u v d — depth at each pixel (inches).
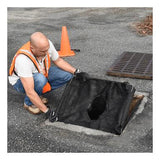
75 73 143.1
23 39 267.4
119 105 126.1
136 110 140.1
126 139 121.2
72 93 134.2
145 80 169.9
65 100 133.1
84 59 210.1
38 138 125.5
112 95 129.3
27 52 126.3
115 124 122.3
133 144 118.3
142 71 176.9
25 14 383.2
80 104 132.0
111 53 218.8
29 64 126.3
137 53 210.1
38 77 132.2
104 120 125.8
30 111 143.9
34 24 323.3
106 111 127.2
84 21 321.1
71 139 123.0
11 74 136.4
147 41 240.7
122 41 244.5
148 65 185.5
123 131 125.6
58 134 126.7
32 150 118.4
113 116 124.6
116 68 184.1
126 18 317.1
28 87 126.0
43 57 132.3
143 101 146.9
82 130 127.5
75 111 131.0
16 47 245.9
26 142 123.6
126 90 126.9
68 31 286.5
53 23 322.7
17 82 137.9
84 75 135.4
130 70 179.2
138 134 123.8
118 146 117.5
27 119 140.1
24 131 131.0
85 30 285.1
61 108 132.0
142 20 300.7
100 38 256.5
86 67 195.8
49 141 123.0
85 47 235.3
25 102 144.4
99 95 131.1
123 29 278.2
